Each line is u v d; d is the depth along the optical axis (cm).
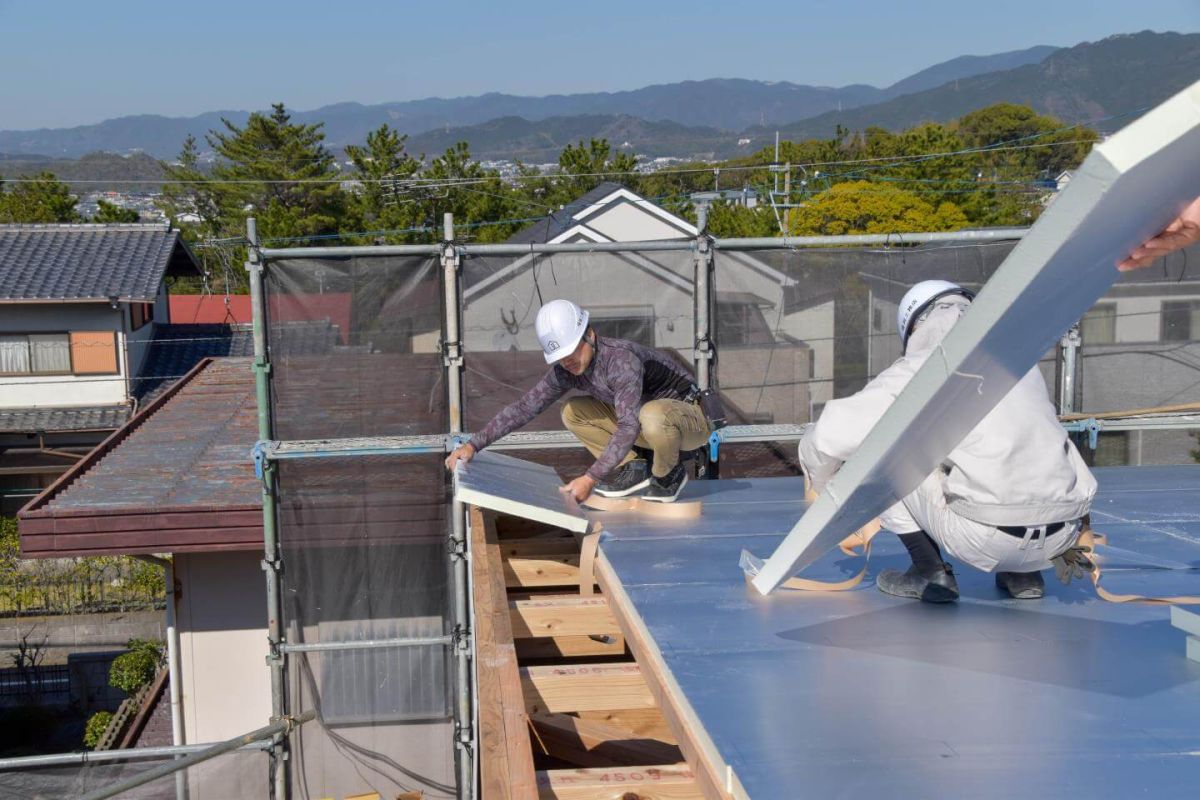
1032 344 231
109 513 782
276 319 659
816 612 347
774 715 260
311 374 664
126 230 2561
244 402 1333
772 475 705
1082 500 315
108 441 1046
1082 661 293
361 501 687
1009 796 215
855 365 693
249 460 971
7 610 1683
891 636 320
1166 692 269
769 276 684
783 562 334
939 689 275
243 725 893
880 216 3662
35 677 1566
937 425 253
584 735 346
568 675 349
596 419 528
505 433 507
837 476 274
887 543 444
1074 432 734
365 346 666
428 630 707
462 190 4325
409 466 685
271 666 701
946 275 690
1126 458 750
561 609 429
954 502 324
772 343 688
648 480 515
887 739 244
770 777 226
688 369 691
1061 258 190
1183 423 709
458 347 670
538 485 517
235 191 5066
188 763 677
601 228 2319
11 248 2425
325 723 714
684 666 297
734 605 359
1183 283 720
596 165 4478
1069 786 219
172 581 875
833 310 689
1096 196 172
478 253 663
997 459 308
